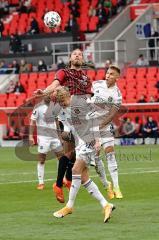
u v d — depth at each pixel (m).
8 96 73.50
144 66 73.00
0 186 33.09
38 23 85.94
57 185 25.92
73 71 26.27
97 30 84.00
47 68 78.25
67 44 78.75
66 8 86.75
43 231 20.80
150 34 78.62
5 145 65.25
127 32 78.56
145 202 26.48
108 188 27.95
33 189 31.75
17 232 20.70
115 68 27.98
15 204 26.83
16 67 77.81
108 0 85.12
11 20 88.88
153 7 82.25
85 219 22.75
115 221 22.22
